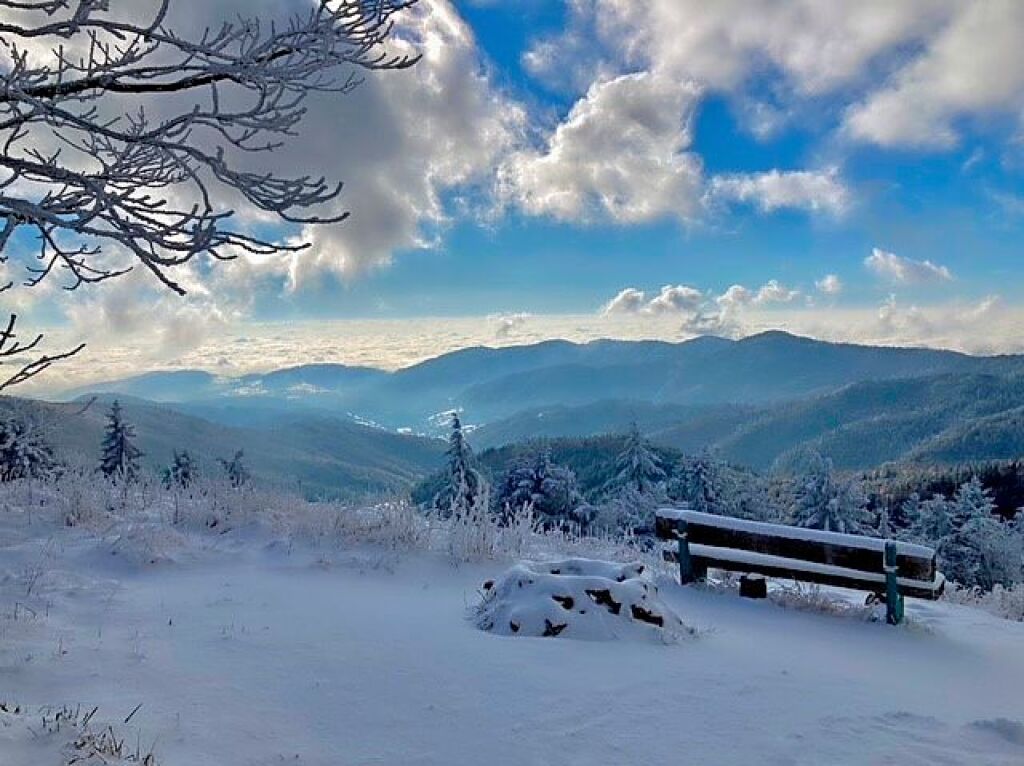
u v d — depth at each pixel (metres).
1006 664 6.75
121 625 5.98
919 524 50.06
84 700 4.25
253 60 3.42
